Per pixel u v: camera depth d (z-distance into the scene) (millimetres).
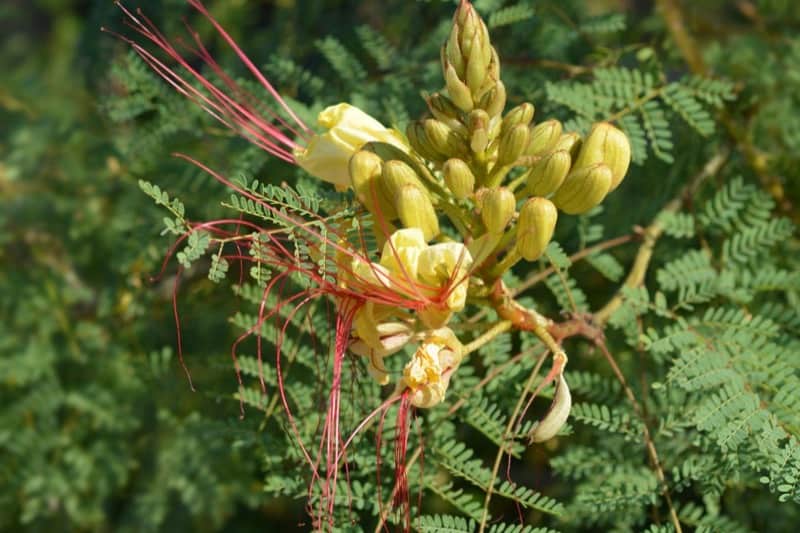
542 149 3377
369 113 4859
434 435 3746
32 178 5918
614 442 3975
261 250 3277
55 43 9719
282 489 3840
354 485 3664
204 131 4934
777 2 5672
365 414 3785
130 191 5297
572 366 4582
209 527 5777
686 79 4508
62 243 5852
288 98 4746
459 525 3418
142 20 5883
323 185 4305
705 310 4285
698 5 6078
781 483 3205
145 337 5367
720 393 3479
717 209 4477
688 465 3590
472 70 3314
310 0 5781
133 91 4988
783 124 5066
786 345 3953
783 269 4555
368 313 3184
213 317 5215
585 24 5012
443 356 3191
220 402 4906
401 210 3205
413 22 5461
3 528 5699
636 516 3801
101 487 5516
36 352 5645
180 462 5156
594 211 4559
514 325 3465
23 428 5602
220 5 5973
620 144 3316
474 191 3434
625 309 4086
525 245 3242
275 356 4812
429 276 3129
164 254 5094
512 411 3873
